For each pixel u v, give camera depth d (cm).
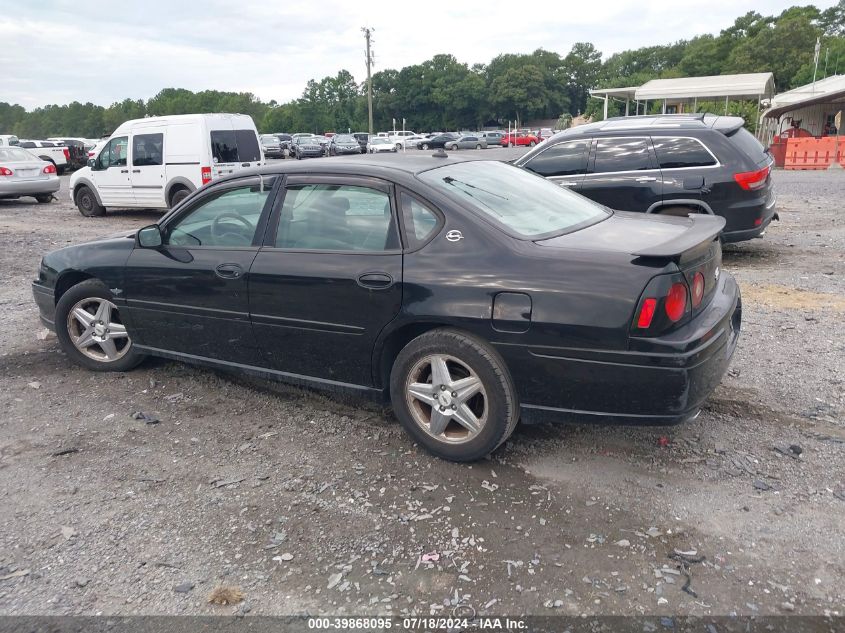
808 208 1328
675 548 301
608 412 338
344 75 13912
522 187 432
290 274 405
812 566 286
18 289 838
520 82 12756
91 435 428
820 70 7281
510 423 360
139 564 302
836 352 520
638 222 414
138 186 1477
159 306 474
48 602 280
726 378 479
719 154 782
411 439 410
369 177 395
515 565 292
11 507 349
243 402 472
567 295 330
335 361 406
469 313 350
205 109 17312
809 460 368
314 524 326
